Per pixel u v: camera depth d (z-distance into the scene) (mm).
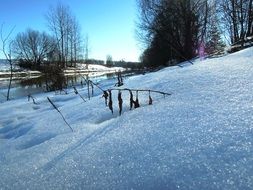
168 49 26984
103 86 7797
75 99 5680
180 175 1512
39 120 3764
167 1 24484
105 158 1892
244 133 1729
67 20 31312
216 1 23047
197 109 2320
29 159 2299
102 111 3348
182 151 1714
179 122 2148
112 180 1646
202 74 3406
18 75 35375
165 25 24938
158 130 2105
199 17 24406
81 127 2916
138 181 1568
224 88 2680
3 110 5434
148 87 3748
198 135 1854
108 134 2344
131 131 2242
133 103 3277
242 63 3445
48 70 12594
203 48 23891
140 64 31562
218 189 1358
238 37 18328
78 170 1842
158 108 2645
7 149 2781
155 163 1672
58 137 2721
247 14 17000
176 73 4062
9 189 1845
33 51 40562
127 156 1840
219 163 1516
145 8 25250
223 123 1926
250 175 1381
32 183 1849
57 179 1814
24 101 6789
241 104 2193
